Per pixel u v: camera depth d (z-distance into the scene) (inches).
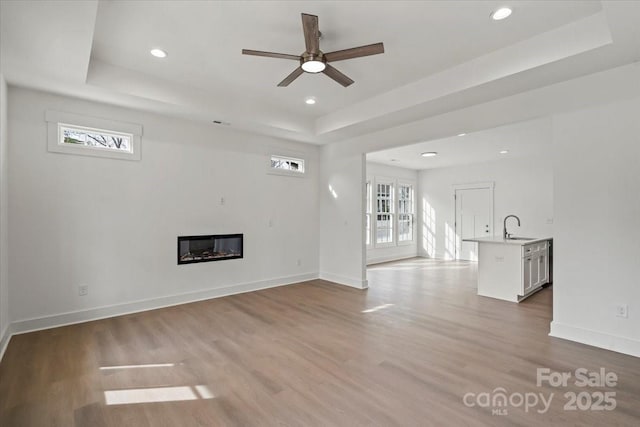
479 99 138.0
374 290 202.2
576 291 119.6
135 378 94.3
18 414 77.4
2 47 96.5
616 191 110.3
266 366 101.7
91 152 143.5
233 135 191.2
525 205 291.6
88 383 91.4
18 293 126.8
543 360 104.8
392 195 343.9
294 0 89.9
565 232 121.7
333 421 75.0
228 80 145.0
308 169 231.1
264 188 206.1
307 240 230.7
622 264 109.5
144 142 158.1
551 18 98.0
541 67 108.1
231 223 190.2
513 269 177.8
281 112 185.5
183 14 96.4
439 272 267.0
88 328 133.5
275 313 155.0
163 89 143.3
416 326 137.1
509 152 269.9
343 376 95.4
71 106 138.5
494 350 112.7
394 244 343.9
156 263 162.2
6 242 120.0
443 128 158.2
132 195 154.8
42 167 132.2
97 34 107.1
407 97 148.8
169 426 73.8
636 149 106.0
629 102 106.9
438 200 356.2
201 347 115.8
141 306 157.3
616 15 79.7
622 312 109.7
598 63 105.6
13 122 125.9
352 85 149.9
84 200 142.0
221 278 186.5
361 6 92.4
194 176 175.2
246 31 106.0
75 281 139.8
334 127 189.2
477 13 95.4
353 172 212.2
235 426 73.6
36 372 97.3
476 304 171.0
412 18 98.0
